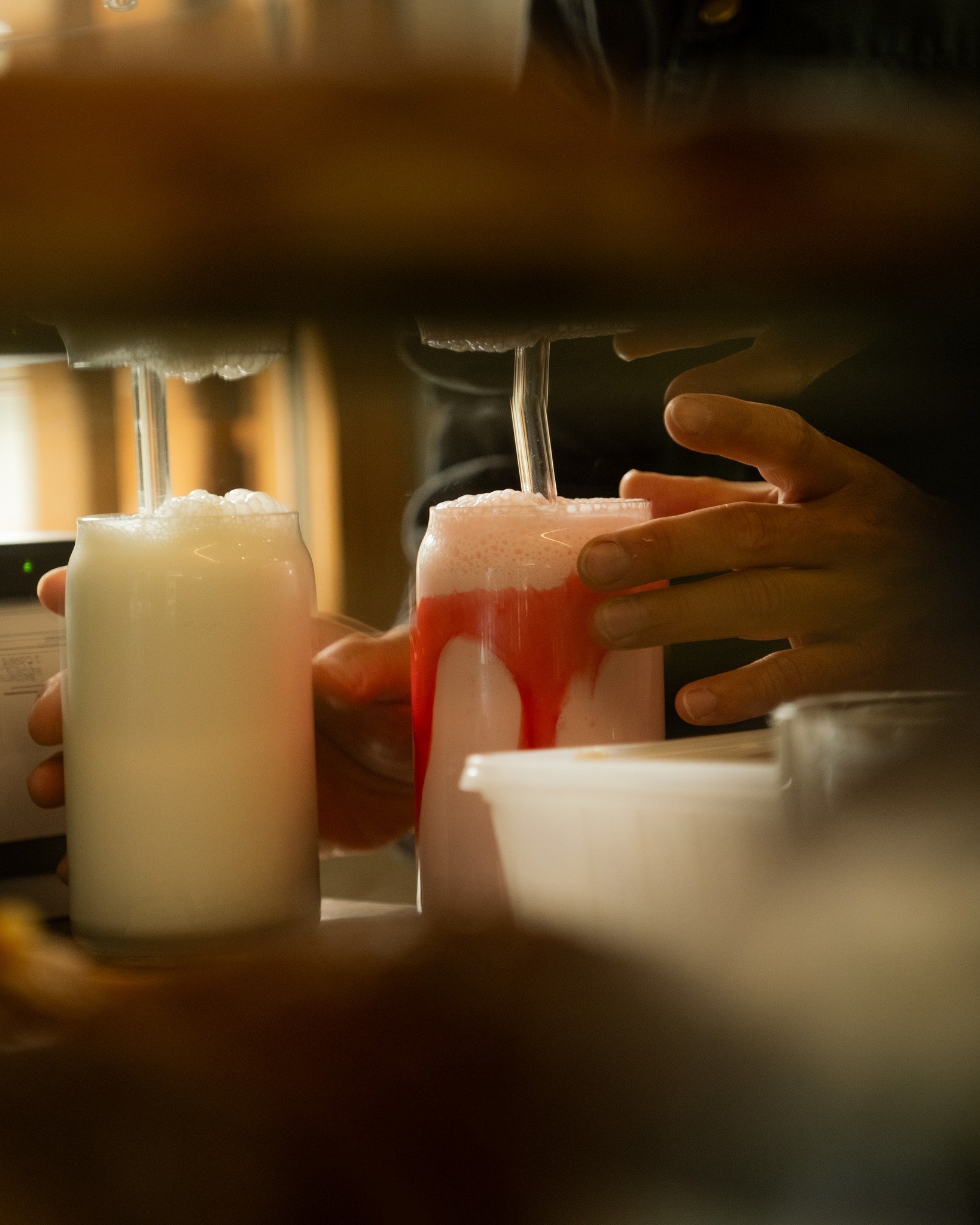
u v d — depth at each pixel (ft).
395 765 2.99
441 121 1.12
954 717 1.61
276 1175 1.34
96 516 2.57
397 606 6.29
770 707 2.56
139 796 2.50
